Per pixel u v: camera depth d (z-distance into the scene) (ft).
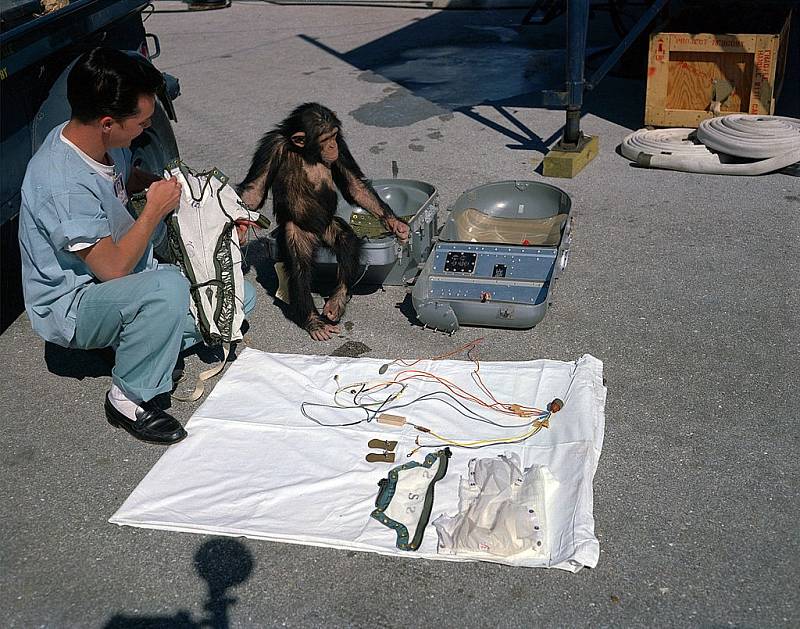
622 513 10.20
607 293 15.19
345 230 14.43
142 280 11.08
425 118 25.57
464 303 13.91
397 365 13.19
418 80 29.71
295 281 14.12
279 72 31.96
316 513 10.32
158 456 11.62
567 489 10.37
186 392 13.04
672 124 22.61
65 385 13.42
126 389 11.56
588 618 8.85
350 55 33.96
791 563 9.37
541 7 36.52
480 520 9.96
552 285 14.25
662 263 16.16
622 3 33.73
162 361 11.46
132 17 17.80
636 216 18.26
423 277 14.30
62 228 10.45
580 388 12.14
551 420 11.64
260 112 27.04
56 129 11.02
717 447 11.20
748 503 10.24
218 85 30.60
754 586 9.12
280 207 13.91
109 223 10.95
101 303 11.15
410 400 12.32
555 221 16.22
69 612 9.27
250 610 9.16
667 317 14.30
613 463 11.02
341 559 9.73
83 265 11.37
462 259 14.92
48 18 13.61
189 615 9.15
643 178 20.30
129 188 12.87
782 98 24.98
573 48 19.90
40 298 11.45
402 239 14.58
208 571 9.67
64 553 10.04
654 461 11.02
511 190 16.75
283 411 12.20
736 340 13.56
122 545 10.10
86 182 10.64
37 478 11.31
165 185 11.28
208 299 12.35
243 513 10.37
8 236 14.79
